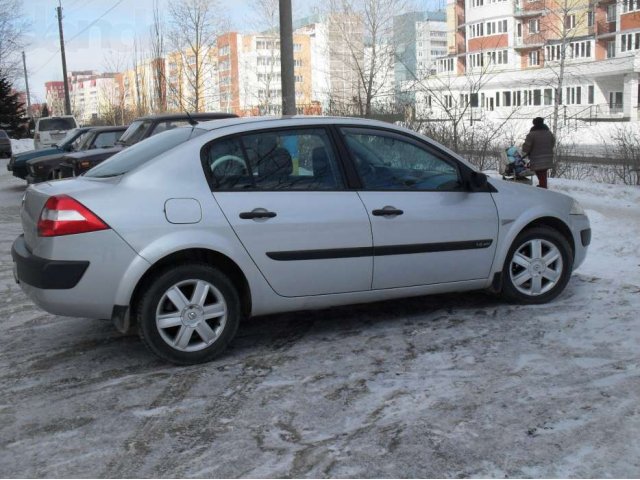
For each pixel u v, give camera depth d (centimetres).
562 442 331
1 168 2666
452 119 1638
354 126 499
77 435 355
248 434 350
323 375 427
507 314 536
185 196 437
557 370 420
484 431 345
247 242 446
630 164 1384
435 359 446
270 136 472
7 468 322
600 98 4984
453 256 512
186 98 3231
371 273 484
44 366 460
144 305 432
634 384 395
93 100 9681
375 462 318
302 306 475
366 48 3241
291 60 1165
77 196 424
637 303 548
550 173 1581
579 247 580
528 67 5822
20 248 460
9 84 5450
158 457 329
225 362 455
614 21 5147
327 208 468
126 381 427
